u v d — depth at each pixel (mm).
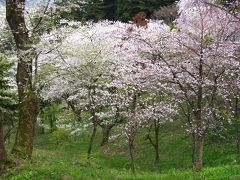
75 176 12148
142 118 18156
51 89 23531
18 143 13992
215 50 13477
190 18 15508
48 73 20703
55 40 18781
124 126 18047
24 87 14180
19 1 14648
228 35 15094
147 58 17047
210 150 19031
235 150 18172
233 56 14094
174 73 14203
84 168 13719
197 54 13586
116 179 12891
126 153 22984
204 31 14383
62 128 26984
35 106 14453
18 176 11938
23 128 14109
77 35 22078
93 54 19875
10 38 18562
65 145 27484
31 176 11930
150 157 21219
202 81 13359
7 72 20734
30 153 14125
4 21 18688
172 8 35062
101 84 20078
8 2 14641
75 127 26250
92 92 21016
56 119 30984
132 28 19016
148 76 16203
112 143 25609
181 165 18750
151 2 43156
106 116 21000
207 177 11125
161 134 24453
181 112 24688
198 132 13336
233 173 10875
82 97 23406
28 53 15508
